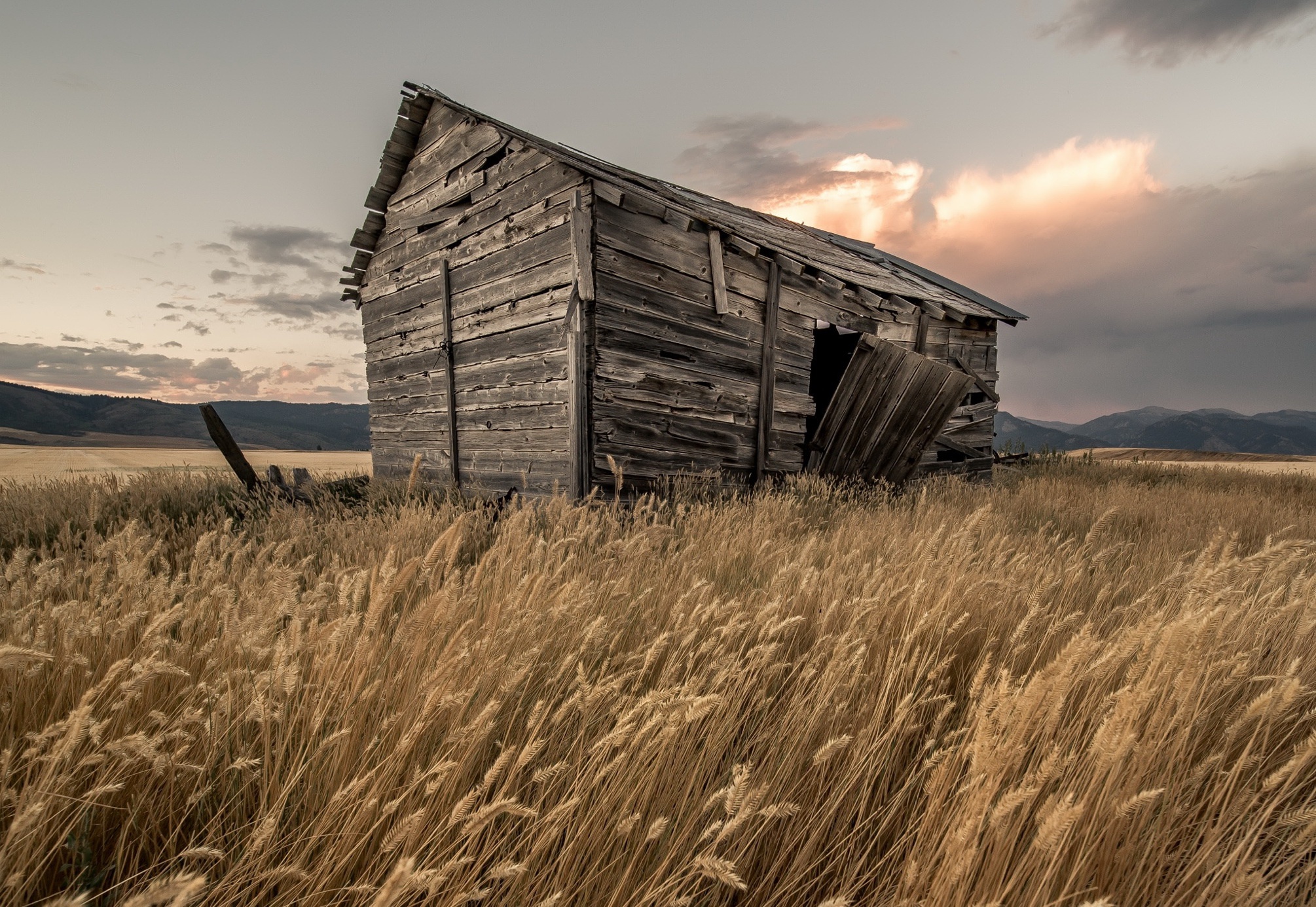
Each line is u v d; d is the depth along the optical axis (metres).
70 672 1.81
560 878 1.46
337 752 1.66
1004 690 1.70
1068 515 7.91
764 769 1.91
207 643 1.97
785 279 9.33
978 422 13.25
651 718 1.60
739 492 8.68
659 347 7.93
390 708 1.91
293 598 2.12
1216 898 1.46
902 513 6.75
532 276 8.22
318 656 1.89
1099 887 1.56
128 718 1.73
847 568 3.70
